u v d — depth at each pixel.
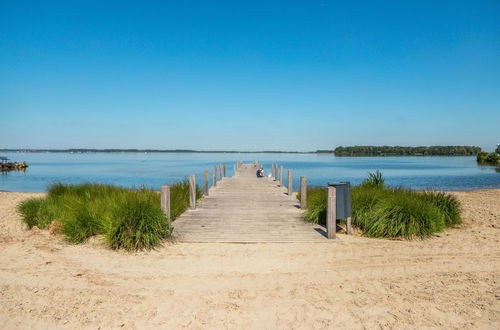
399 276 4.78
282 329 3.39
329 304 3.91
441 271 4.97
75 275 4.82
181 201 9.36
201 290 4.32
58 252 5.89
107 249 6.02
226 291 4.29
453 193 16.28
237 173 24.97
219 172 19.12
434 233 7.17
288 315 3.67
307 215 8.19
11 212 10.90
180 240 6.54
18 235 7.64
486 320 3.53
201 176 30.45
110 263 5.33
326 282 4.58
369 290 4.30
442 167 48.56
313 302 3.97
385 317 3.60
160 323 3.52
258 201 11.17
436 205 8.23
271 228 7.46
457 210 8.33
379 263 5.33
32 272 4.93
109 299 4.06
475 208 11.06
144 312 3.74
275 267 5.18
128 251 5.90
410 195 8.40
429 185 23.31
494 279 4.65
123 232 5.99
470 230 7.59
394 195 7.88
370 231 6.92
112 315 3.68
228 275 4.84
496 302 3.94
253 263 5.35
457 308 3.79
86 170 42.69
